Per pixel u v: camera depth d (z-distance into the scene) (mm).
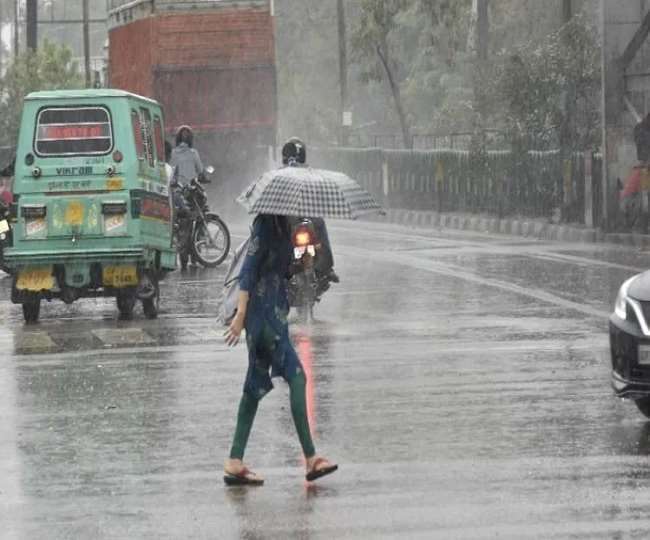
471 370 30234
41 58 117688
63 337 37656
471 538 17531
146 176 41562
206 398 27703
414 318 39219
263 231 20969
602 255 57500
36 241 40500
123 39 88938
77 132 40906
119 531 18250
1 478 21375
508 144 78125
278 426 24859
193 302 45531
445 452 22469
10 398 28281
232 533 18047
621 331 24266
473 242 66562
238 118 83250
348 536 17766
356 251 62094
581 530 17750
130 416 26078
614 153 65562
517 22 119625
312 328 37625
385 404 26641
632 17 65000
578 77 75125
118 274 40844
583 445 22719
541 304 41594
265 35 83438
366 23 112688
